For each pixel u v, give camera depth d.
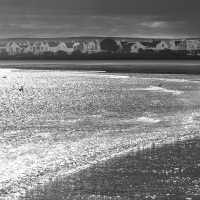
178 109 57.41
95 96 78.94
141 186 24.09
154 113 53.81
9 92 93.81
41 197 22.38
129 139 37.28
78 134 39.78
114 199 22.14
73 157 30.77
